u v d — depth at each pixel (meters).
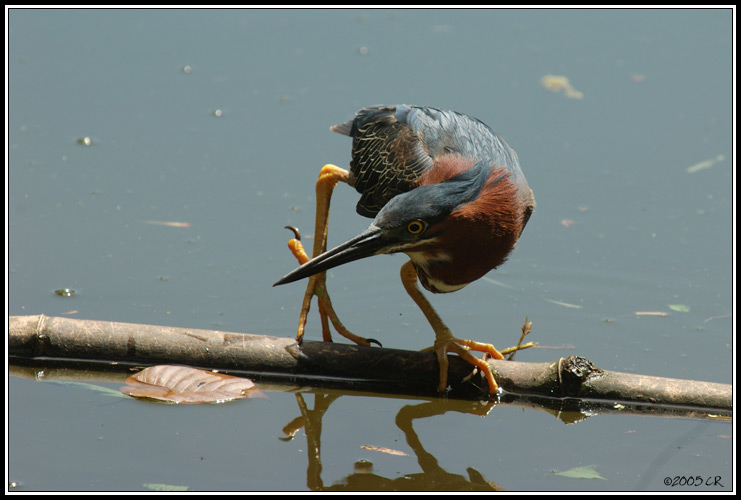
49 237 14.16
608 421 10.47
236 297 13.06
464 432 10.27
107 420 10.10
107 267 13.52
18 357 11.09
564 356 11.87
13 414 10.16
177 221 14.78
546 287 13.68
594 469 9.54
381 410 10.70
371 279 14.02
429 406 10.79
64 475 9.11
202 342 11.02
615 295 13.41
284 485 9.14
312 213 15.17
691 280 13.67
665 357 11.86
